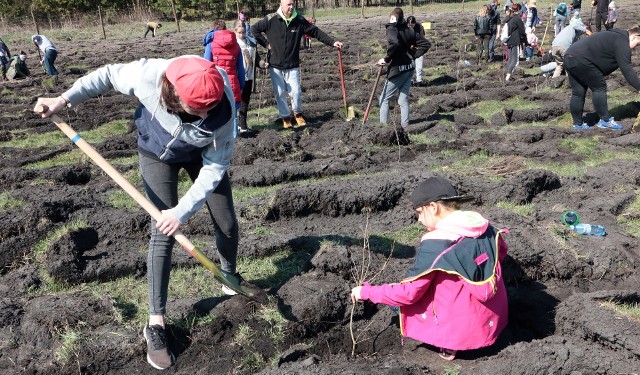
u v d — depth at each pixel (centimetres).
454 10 3578
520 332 398
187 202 329
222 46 770
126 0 3659
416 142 817
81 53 2058
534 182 593
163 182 346
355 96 1142
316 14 3572
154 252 350
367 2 3912
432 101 1058
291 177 676
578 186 616
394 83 862
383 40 2042
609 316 367
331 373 331
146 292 432
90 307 395
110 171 329
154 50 2038
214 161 336
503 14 2741
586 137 819
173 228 328
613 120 849
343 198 561
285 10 880
